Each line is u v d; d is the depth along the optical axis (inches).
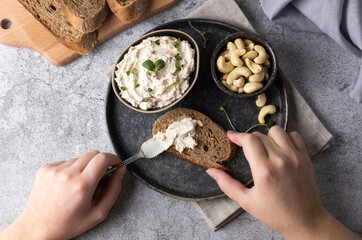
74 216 20.1
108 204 21.0
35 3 22.3
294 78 22.5
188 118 21.1
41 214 20.4
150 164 21.9
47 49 23.1
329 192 22.0
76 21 21.1
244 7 23.0
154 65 20.0
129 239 22.9
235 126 21.5
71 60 23.5
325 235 18.6
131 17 22.1
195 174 21.6
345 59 22.1
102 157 20.0
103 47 23.5
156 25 23.4
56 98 23.8
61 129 23.7
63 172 20.2
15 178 23.8
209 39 22.1
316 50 22.3
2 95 24.0
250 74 20.0
